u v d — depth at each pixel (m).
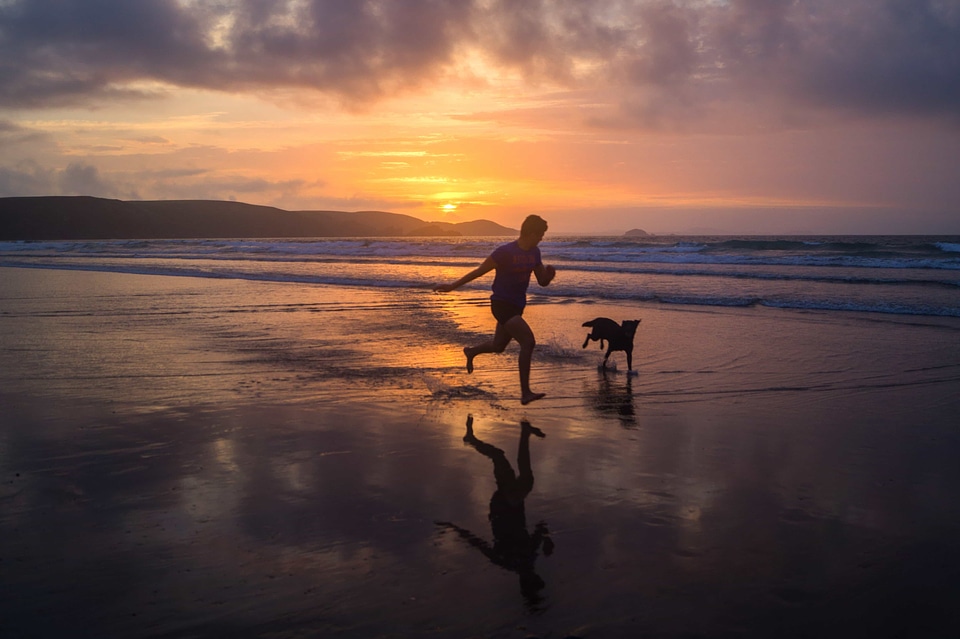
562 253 34.25
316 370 7.59
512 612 2.68
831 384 6.90
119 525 3.47
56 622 2.59
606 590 2.86
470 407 6.04
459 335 10.12
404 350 8.87
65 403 6.06
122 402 6.11
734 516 3.64
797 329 10.46
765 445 4.92
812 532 3.43
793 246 36.38
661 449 4.84
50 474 4.24
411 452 4.75
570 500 3.87
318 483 4.12
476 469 4.40
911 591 2.85
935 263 23.39
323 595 2.80
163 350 8.84
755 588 2.88
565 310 12.93
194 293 16.78
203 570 3.01
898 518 3.60
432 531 3.44
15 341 9.56
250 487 4.03
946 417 5.65
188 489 3.99
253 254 41.78
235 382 6.97
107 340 9.66
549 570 3.04
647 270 22.81
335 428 5.33
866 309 12.59
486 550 3.23
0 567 3.03
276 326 11.09
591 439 5.09
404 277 21.70
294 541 3.31
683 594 2.83
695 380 7.13
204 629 2.55
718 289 16.55
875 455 4.68
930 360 8.02
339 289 17.88
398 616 2.65
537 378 7.24
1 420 5.50
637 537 3.38
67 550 3.20
